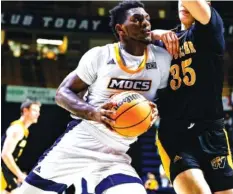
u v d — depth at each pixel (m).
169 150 3.30
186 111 3.26
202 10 3.06
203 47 3.18
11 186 6.46
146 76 3.13
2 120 15.12
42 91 15.59
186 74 3.22
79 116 3.03
